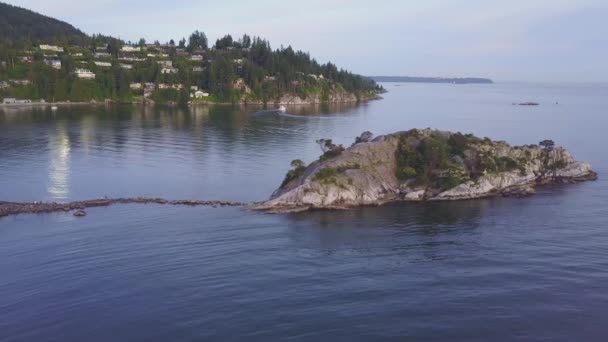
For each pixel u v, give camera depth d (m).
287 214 107.50
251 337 59.56
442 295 69.50
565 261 80.69
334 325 62.00
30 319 63.88
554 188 128.12
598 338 59.00
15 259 82.12
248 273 76.94
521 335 59.66
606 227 97.25
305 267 79.31
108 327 62.09
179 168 153.50
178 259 82.25
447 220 103.62
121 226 98.50
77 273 76.81
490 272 76.88
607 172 145.88
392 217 106.00
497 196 120.75
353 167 120.31
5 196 120.81
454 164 123.81
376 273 76.94
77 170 149.00
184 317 64.19
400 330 60.81
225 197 122.12
